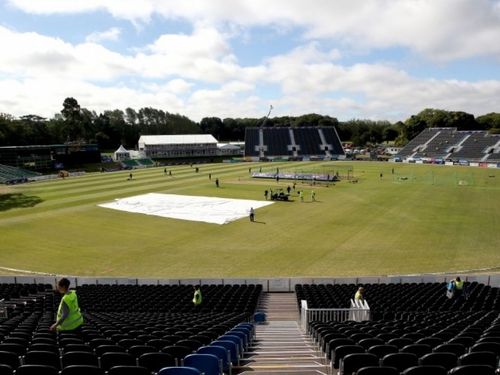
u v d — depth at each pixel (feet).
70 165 349.00
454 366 29.09
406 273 100.78
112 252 120.26
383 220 155.53
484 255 113.80
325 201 197.77
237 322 56.08
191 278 96.89
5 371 28.99
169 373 24.23
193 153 484.33
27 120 524.11
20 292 83.92
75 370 25.66
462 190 225.56
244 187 244.42
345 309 63.52
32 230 144.46
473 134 433.89
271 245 125.90
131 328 46.01
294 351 44.27
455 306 68.54
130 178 288.10
